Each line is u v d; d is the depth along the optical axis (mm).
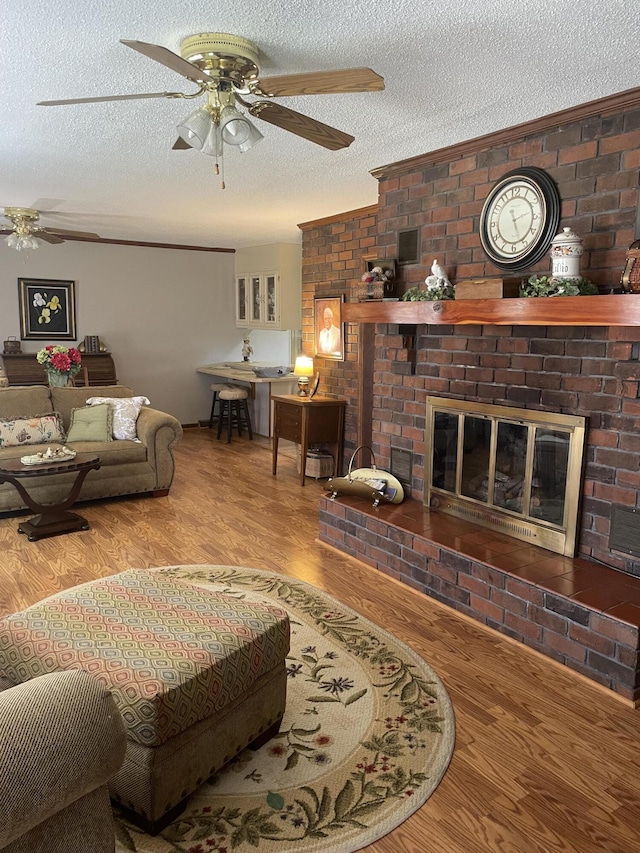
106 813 1360
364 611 3174
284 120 2209
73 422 5223
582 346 2902
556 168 2932
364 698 2453
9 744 1090
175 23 1988
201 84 2137
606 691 2510
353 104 2721
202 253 8180
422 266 3736
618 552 2848
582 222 2844
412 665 2684
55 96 2607
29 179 4160
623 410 2758
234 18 1953
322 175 4059
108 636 1987
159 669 1812
